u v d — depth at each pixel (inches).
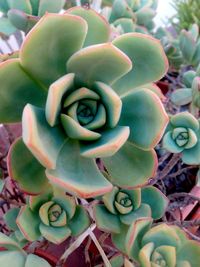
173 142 10.3
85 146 6.5
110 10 14.0
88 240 10.7
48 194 8.6
